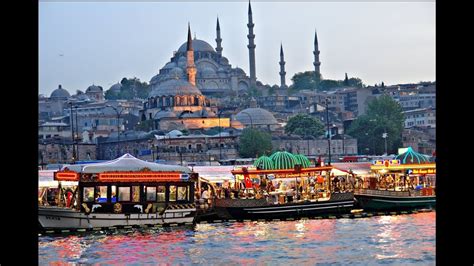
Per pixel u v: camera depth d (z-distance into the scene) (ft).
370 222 262.88
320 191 290.35
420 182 355.56
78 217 232.53
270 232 234.79
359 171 359.66
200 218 268.62
